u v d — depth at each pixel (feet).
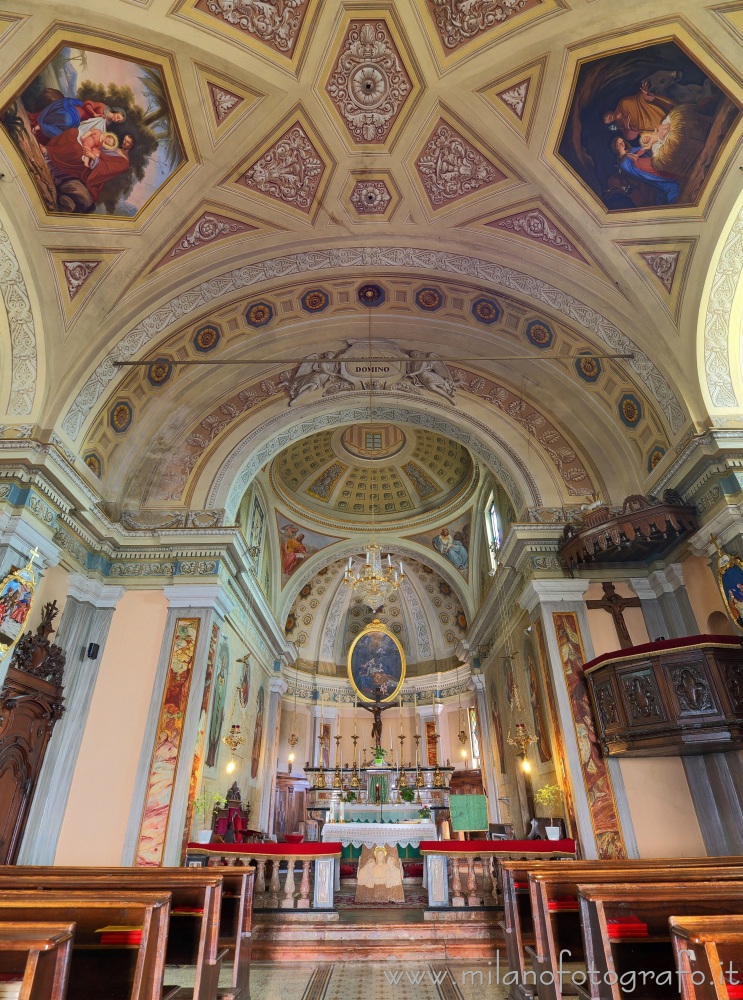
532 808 39.63
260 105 26.50
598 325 32.73
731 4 21.49
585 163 27.27
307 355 40.16
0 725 26.18
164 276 31.99
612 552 32.91
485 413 40.01
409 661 68.85
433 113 27.35
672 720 25.62
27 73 22.99
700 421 28.60
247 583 42.57
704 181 26.13
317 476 60.64
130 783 29.73
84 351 30.78
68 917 11.16
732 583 26.27
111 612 33.99
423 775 53.42
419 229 32.89
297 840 45.78
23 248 27.63
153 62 24.06
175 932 16.79
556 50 24.14
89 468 33.83
